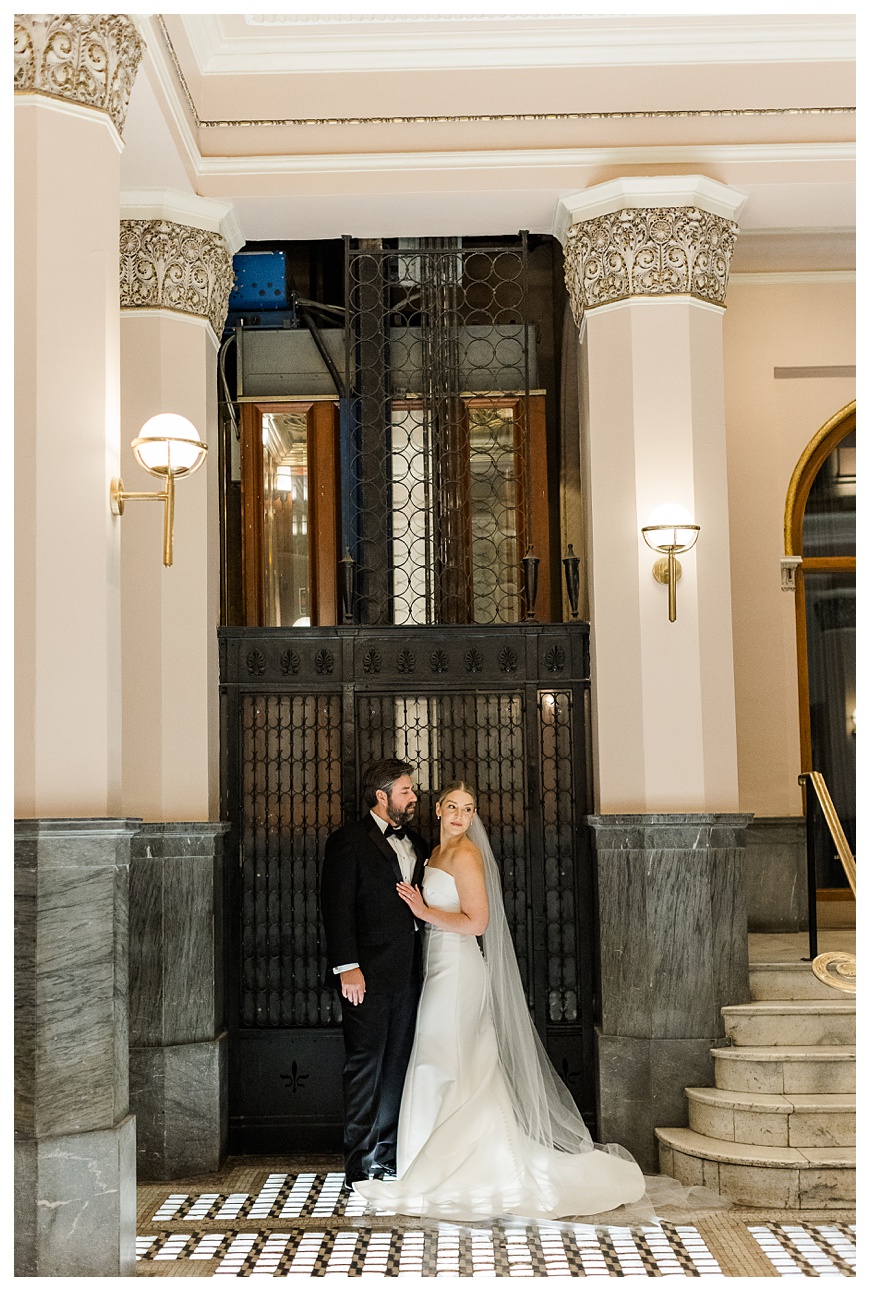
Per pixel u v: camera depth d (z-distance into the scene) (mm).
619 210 6594
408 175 6676
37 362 4461
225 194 6684
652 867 6211
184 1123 6121
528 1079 5832
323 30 6449
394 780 6074
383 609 7773
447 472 7922
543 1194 5387
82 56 4625
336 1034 6660
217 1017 6449
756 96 6684
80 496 4512
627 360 6594
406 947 5977
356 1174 5848
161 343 6516
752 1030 6113
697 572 6520
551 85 6684
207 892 6316
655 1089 6082
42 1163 4027
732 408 8336
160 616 6438
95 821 4168
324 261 8750
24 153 4527
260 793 6887
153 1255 4945
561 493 8539
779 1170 5402
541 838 6816
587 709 6898
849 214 7086
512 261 8797
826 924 8172
